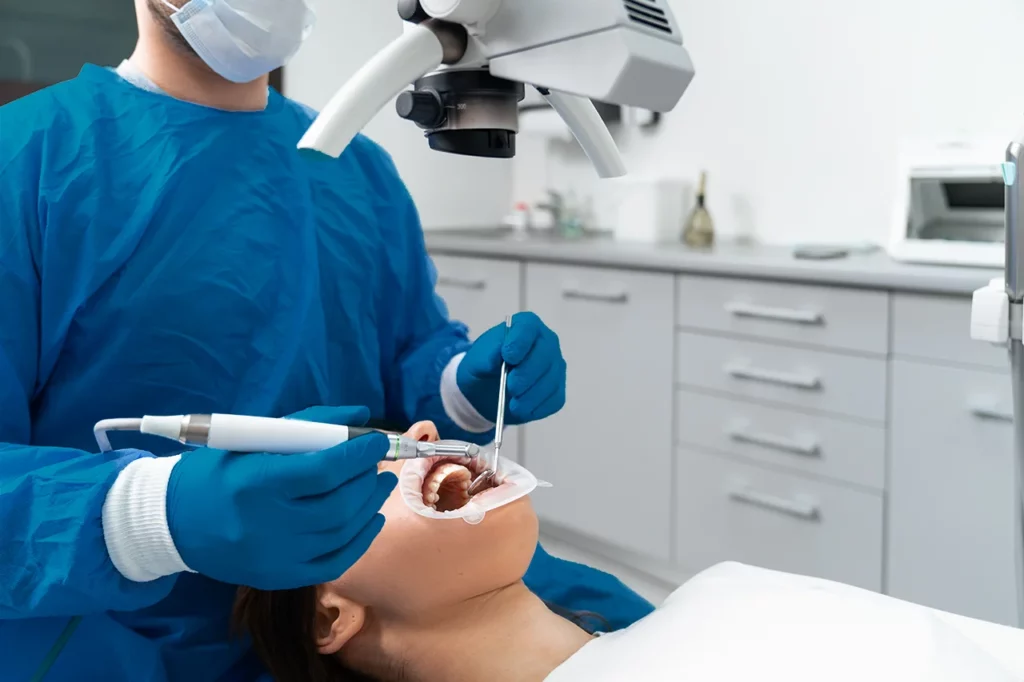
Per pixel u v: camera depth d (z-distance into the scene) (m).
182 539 0.72
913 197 2.12
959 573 1.93
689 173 2.98
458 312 2.97
